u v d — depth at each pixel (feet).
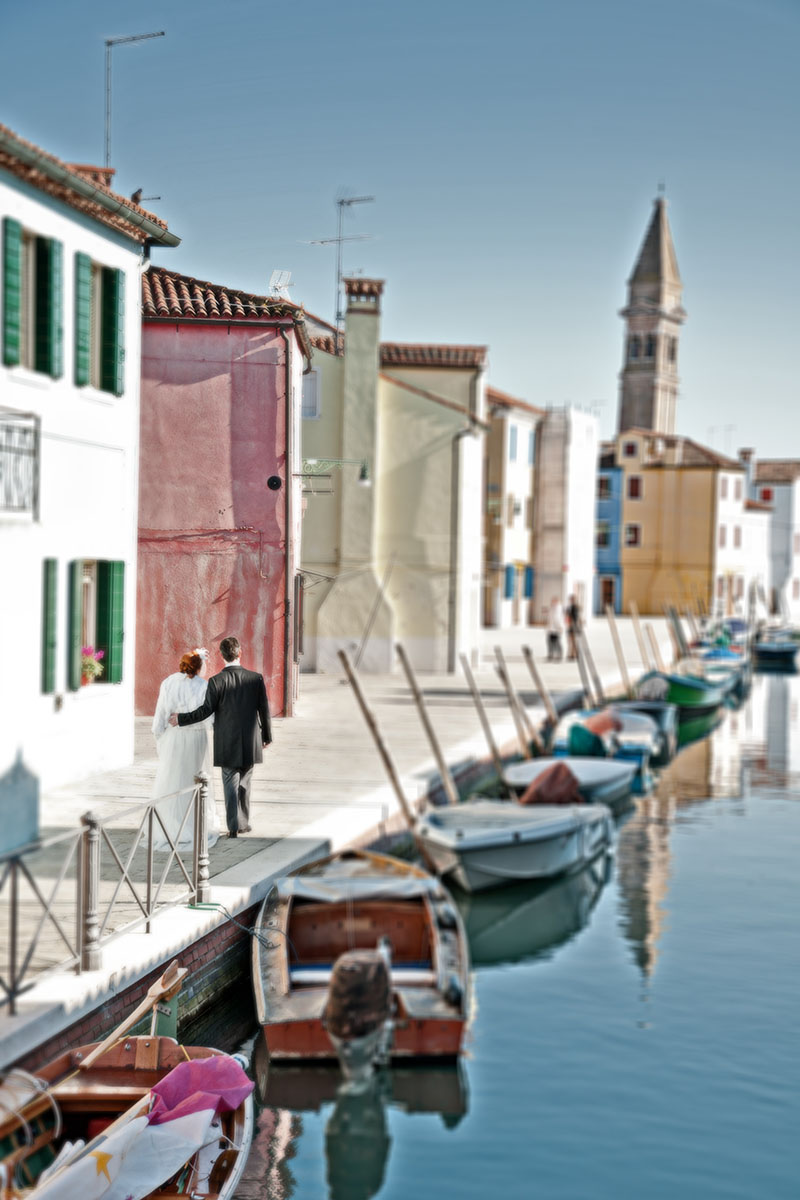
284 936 37.68
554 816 58.44
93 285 53.21
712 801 79.66
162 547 75.00
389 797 56.75
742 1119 32.73
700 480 246.27
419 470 112.68
